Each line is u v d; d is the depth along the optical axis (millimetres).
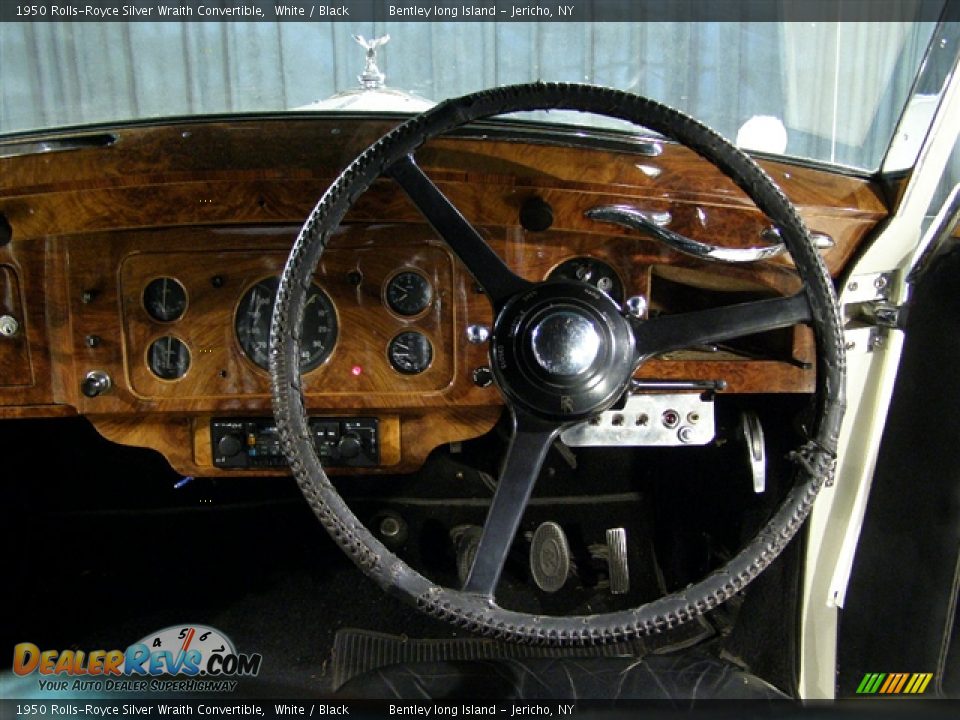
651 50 1871
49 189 1354
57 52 1980
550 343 1088
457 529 1912
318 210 1098
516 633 1074
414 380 1484
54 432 1838
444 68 1955
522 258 1437
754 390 1439
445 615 1080
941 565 1444
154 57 1976
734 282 1506
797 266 1129
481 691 1362
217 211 1397
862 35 1427
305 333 1472
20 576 1916
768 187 1112
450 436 1554
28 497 1904
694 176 1372
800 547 1519
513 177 1355
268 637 1777
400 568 1083
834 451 1117
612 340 1110
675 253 1431
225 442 1509
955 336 1361
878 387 1448
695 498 1821
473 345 1463
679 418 1455
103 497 1925
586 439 1454
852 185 1394
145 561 1965
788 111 1681
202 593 1907
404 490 1948
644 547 1950
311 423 1533
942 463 1406
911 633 1501
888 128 1390
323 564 1946
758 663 1623
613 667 1429
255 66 1973
